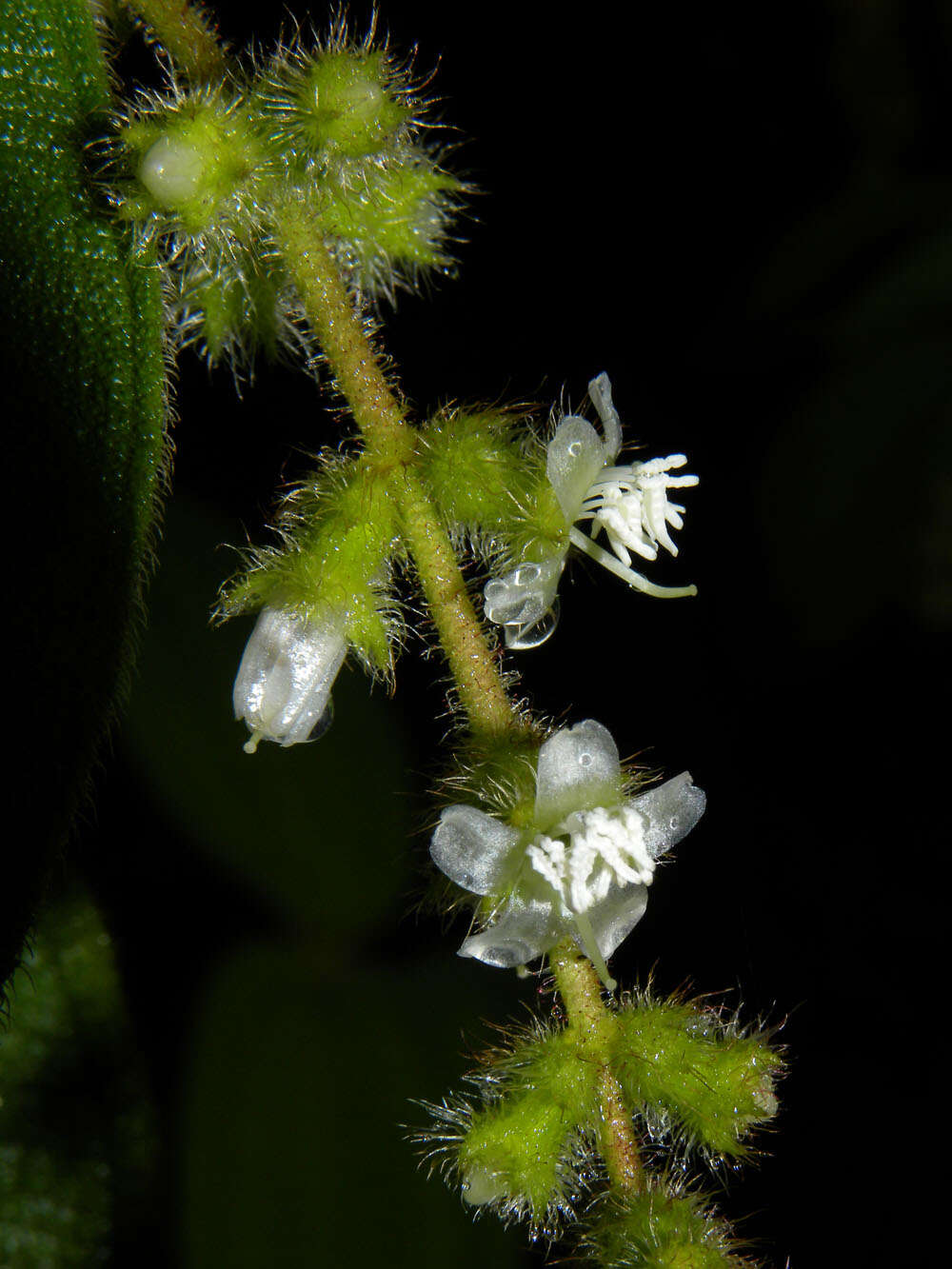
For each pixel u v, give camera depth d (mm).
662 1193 87
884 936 127
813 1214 123
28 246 90
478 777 89
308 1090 99
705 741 131
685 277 145
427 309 135
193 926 107
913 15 138
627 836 88
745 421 137
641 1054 87
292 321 96
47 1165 103
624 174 149
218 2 121
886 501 124
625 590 133
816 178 147
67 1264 102
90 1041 105
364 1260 97
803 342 133
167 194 89
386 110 91
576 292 144
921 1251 121
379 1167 98
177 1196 98
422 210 94
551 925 88
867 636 128
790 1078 125
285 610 90
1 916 85
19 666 87
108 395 89
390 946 102
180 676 103
